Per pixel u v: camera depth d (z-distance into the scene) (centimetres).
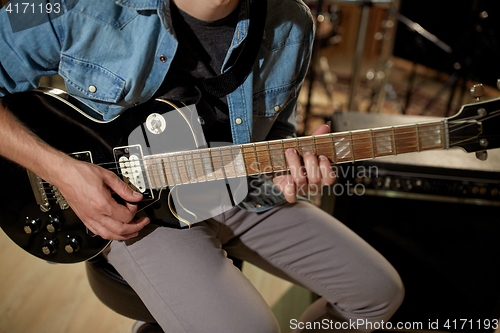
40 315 120
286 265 95
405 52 394
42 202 78
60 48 74
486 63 323
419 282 123
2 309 120
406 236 118
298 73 91
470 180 106
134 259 77
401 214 115
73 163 70
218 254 78
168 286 72
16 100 74
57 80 293
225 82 80
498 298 117
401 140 79
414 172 109
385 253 121
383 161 109
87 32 72
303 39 87
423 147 79
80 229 80
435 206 112
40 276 134
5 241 149
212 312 68
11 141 70
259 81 86
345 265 88
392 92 304
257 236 94
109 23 72
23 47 71
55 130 76
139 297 84
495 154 113
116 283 85
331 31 266
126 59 75
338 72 396
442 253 117
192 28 77
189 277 72
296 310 131
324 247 90
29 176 76
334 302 94
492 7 297
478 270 117
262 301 74
